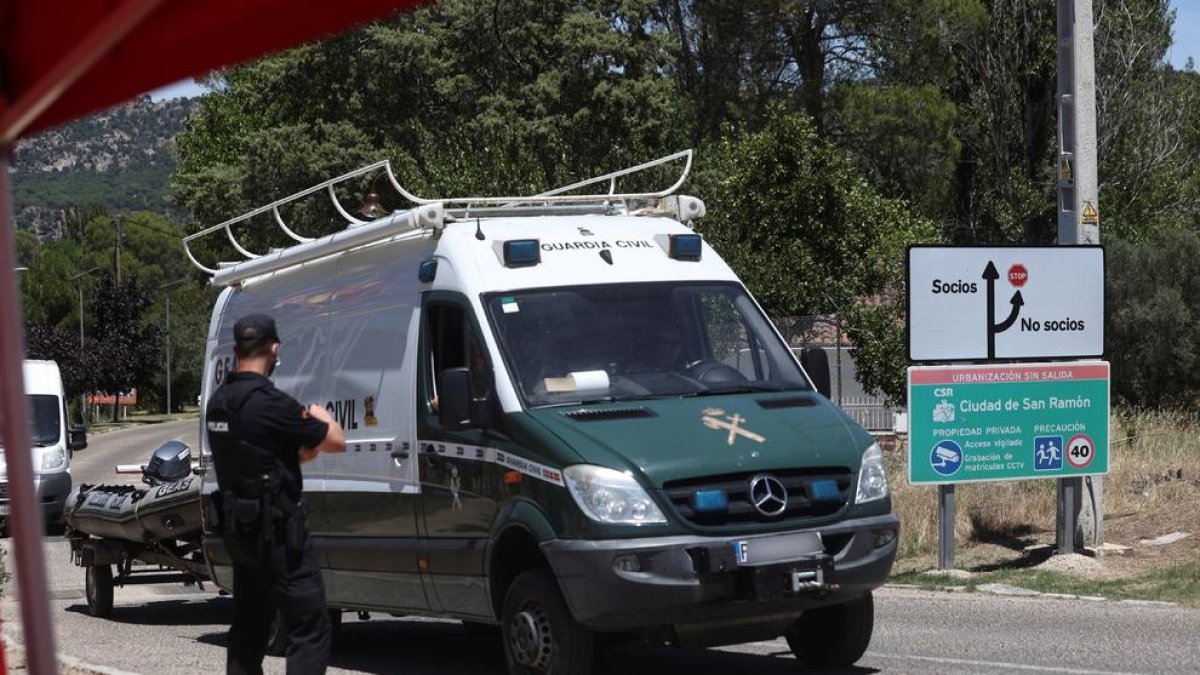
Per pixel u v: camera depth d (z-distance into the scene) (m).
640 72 43.09
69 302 122.31
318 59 42.78
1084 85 14.99
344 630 13.80
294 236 12.20
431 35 43.03
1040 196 44.53
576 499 8.45
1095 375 14.75
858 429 9.36
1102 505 15.55
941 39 44.16
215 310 13.60
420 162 40.34
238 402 7.48
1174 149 44.34
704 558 8.37
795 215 27.77
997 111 45.25
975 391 14.45
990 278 14.55
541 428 8.84
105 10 2.04
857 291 27.47
